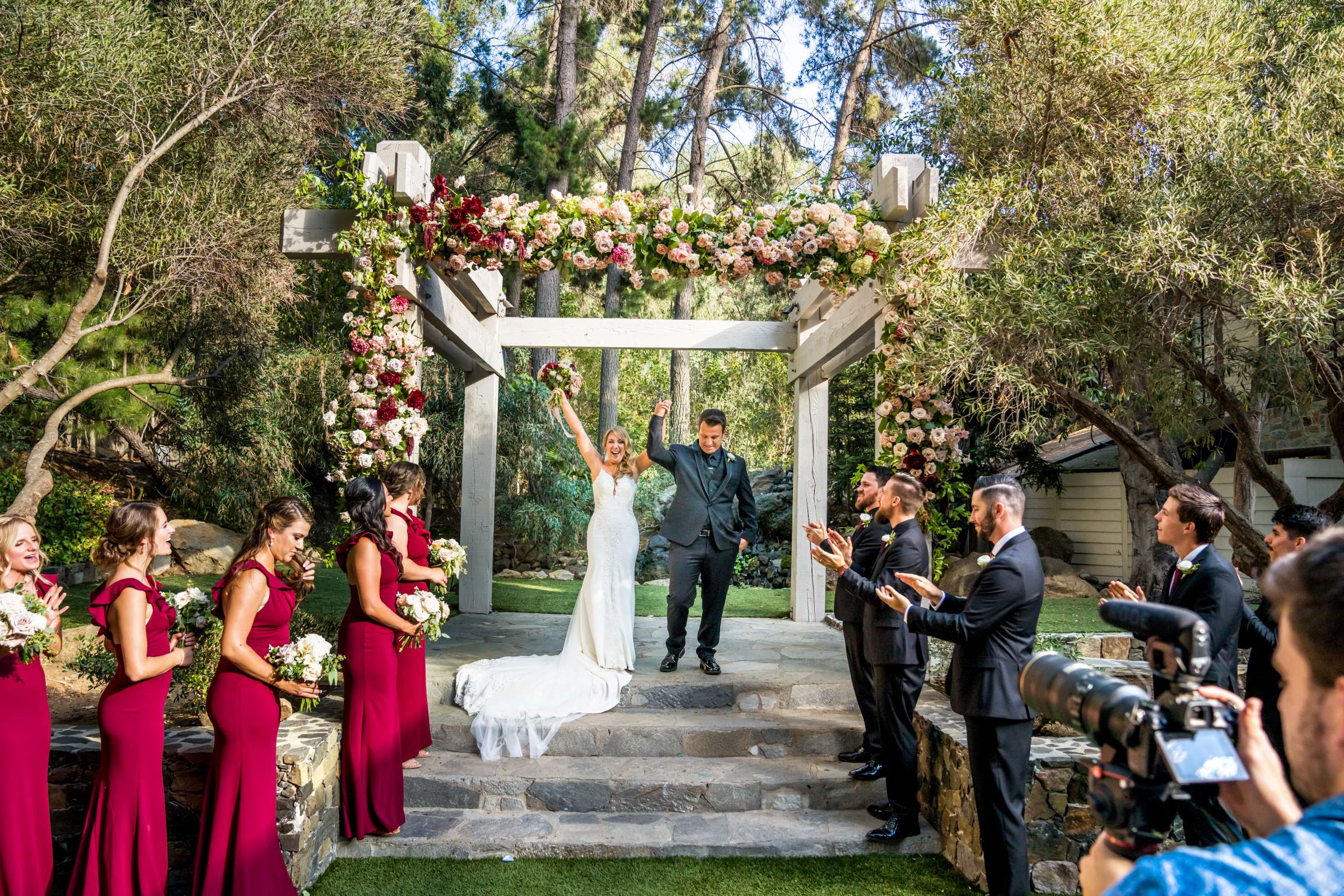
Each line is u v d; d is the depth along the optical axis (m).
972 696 3.36
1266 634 3.45
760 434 22.31
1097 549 12.52
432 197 5.52
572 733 4.96
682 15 18.48
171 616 3.52
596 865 4.07
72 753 3.98
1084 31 4.73
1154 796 1.14
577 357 22.72
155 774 3.41
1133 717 1.12
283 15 6.75
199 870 3.39
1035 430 5.32
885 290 5.11
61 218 6.97
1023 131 5.40
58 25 6.36
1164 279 4.50
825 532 3.95
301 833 3.75
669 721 5.12
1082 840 3.81
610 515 5.66
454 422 12.91
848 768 4.81
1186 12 5.06
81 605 8.36
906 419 5.12
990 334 4.63
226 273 7.56
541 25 19.08
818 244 5.22
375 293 5.22
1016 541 3.44
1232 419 5.41
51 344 8.33
